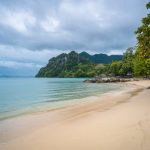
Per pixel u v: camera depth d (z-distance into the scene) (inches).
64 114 679.1
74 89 2101.4
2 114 706.8
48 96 1385.3
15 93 1641.2
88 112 693.3
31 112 743.1
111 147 332.8
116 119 536.1
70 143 365.1
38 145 362.6
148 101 919.7
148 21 1254.3
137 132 400.5
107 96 1294.3
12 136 422.9
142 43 1285.7
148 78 4591.5
